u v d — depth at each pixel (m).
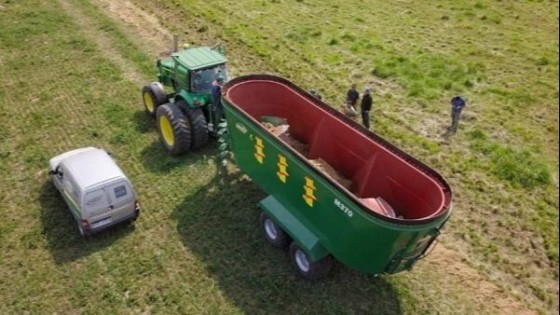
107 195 11.51
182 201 13.16
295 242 10.76
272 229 11.68
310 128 12.65
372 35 22.80
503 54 21.39
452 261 11.70
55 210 12.88
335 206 9.59
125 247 11.85
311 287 10.88
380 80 19.08
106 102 17.28
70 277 11.14
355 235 9.40
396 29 23.67
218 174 14.06
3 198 13.27
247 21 23.89
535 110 17.52
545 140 15.96
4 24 22.47
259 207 11.81
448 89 18.66
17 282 11.03
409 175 10.12
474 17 25.19
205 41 21.67
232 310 10.41
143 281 11.05
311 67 19.92
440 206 9.16
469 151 15.38
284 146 10.49
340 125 11.55
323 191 9.77
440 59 20.59
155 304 10.58
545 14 25.75
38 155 14.78
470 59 20.86
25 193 13.44
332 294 10.73
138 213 12.37
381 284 10.98
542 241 12.29
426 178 9.76
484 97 18.22
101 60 19.89
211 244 11.92
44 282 11.03
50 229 12.30
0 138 15.52
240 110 11.52
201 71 13.93
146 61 19.94
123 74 19.03
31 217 12.67
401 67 19.81
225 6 25.55
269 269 11.29
